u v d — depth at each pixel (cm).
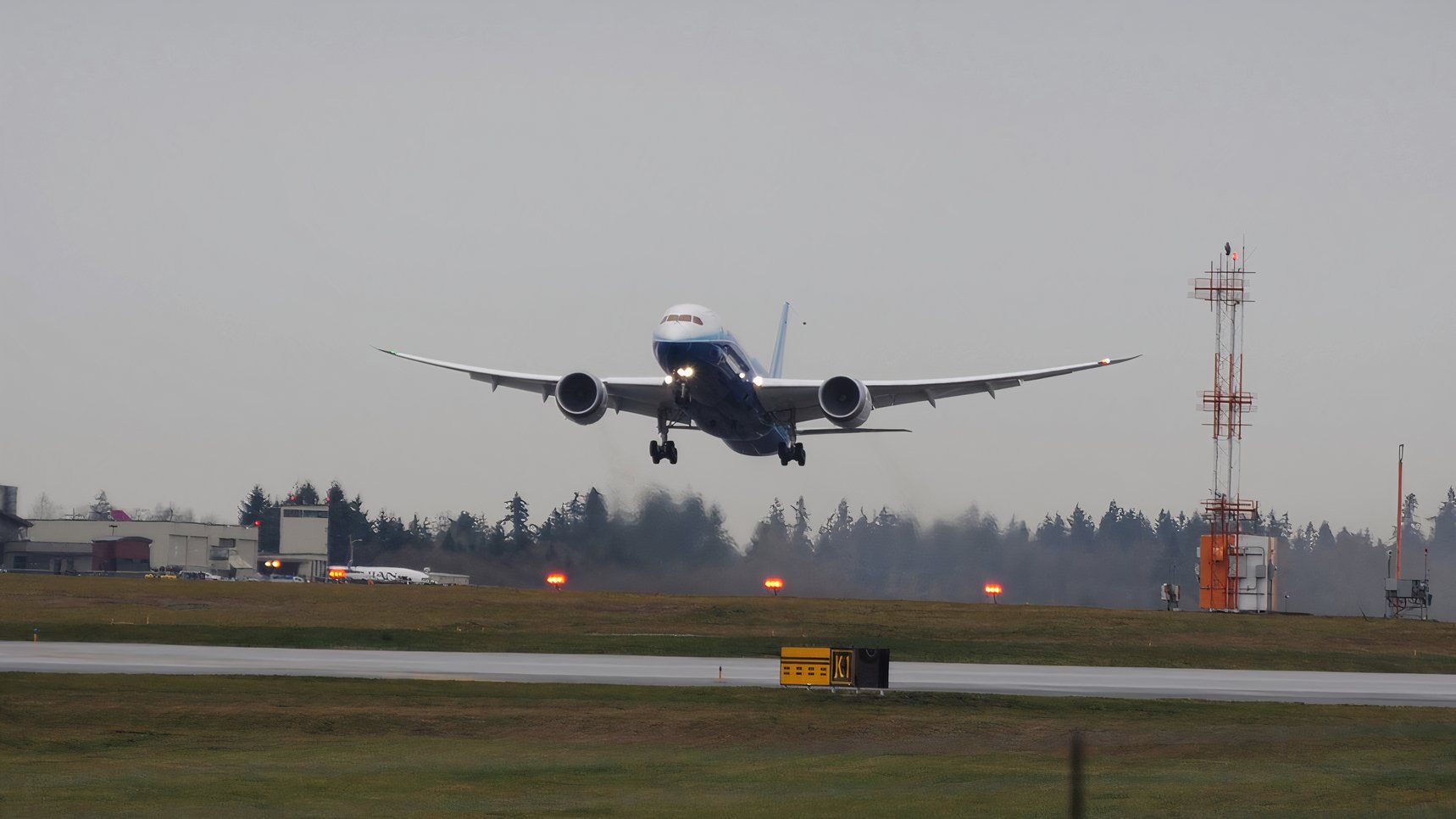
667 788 10425
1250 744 12012
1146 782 10469
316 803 9756
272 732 12638
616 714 13775
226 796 9925
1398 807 9562
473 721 13300
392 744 12219
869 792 10162
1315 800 9738
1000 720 13900
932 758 11700
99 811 9394
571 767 11181
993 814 9388
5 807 9488
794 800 9850
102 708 13300
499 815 9400
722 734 12875
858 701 15088
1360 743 12050
